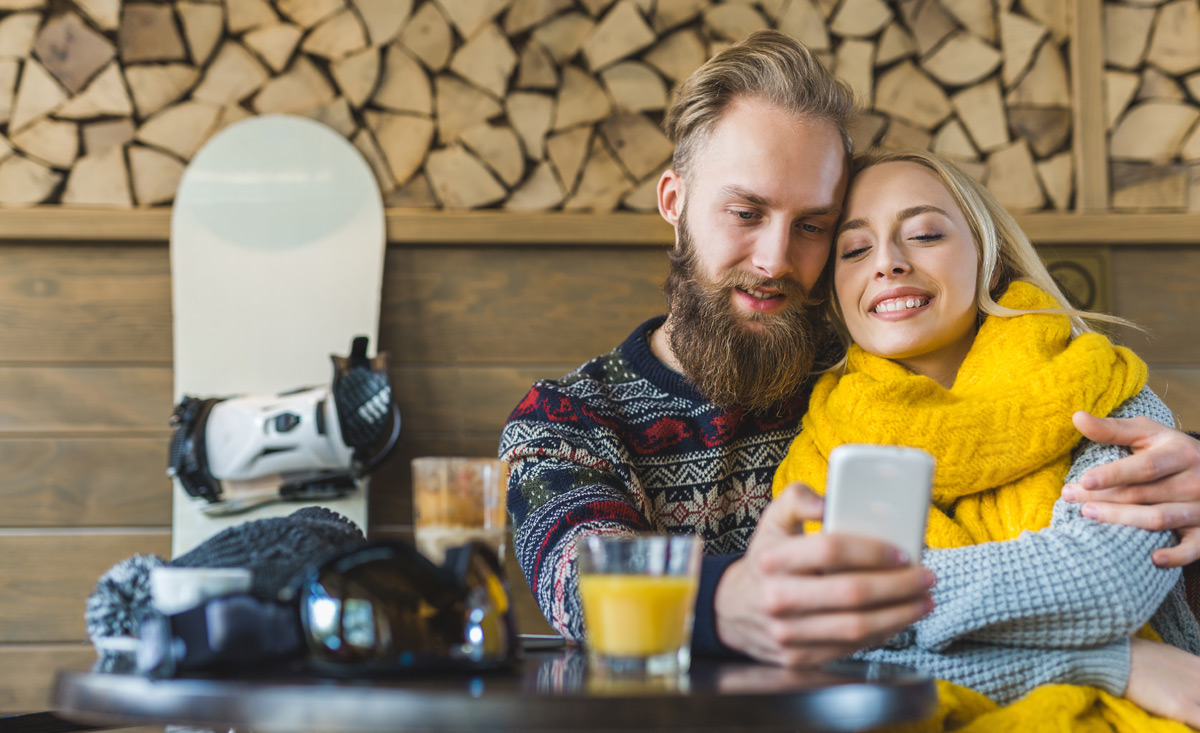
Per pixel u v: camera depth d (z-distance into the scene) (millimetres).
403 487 2289
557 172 2387
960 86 2441
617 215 2330
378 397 2078
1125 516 995
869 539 689
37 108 2340
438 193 2365
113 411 2277
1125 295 2375
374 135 2377
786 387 1295
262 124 2322
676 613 671
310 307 2256
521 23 2404
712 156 1268
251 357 2232
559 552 1005
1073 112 2426
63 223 2273
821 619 694
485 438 2316
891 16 2434
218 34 2379
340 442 2059
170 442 2156
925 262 1221
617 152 2396
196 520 2150
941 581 972
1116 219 2352
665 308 2346
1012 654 977
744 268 1249
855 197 1271
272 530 825
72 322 2293
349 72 2379
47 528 2242
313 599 676
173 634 653
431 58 2395
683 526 1301
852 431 1175
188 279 2248
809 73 1263
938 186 1256
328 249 2281
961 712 925
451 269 2348
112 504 2252
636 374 1373
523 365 2340
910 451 701
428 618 681
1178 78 2457
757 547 743
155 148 2359
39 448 2256
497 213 2326
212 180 2291
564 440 1252
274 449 2049
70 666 740
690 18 2410
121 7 2371
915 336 1223
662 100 2406
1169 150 2422
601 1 2410
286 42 2381
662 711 564
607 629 674
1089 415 1071
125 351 2295
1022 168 2410
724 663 752
